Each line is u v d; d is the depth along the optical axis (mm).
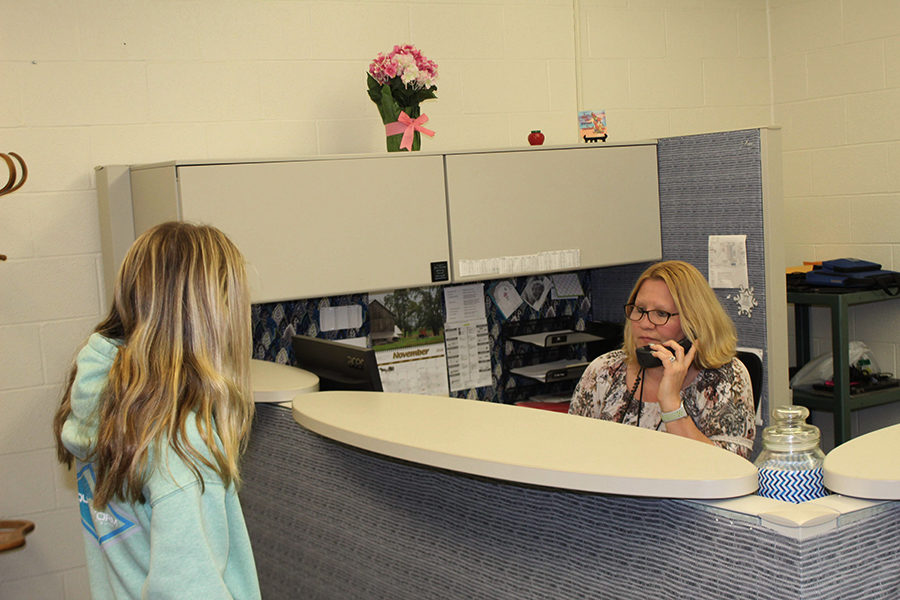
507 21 3346
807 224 3811
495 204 2785
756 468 1081
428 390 3096
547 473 1106
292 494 1741
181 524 1082
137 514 1142
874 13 3477
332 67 3061
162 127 2830
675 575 1083
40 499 2742
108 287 2695
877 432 1202
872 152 3531
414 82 2766
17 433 2705
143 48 2795
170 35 2828
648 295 2195
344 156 2537
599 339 3182
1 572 2705
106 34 2746
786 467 1062
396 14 3150
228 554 1178
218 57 2895
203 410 1141
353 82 3096
